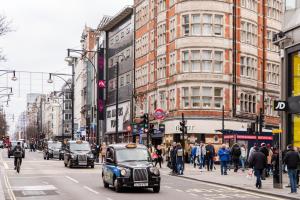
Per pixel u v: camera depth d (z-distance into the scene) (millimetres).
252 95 57188
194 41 52500
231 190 22906
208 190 22766
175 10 54469
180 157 32094
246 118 55281
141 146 22938
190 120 52000
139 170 20969
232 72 53719
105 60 84562
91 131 88188
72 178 28891
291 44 31797
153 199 18719
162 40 58375
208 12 52688
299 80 31422
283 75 32781
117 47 78250
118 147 22594
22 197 19438
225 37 53344
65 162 41312
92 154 39750
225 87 52969
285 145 31891
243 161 35625
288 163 20828
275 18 61750
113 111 78750
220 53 53125
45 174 32188
